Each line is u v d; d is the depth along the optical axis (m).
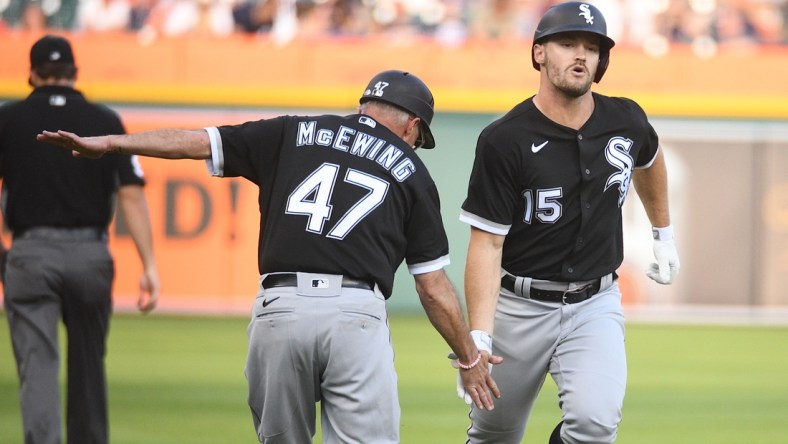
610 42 18.28
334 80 60.72
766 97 61.16
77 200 20.84
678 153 61.56
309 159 16.31
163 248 59.22
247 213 59.72
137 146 15.92
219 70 60.41
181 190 59.38
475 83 60.19
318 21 68.69
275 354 16.02
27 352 20.64
